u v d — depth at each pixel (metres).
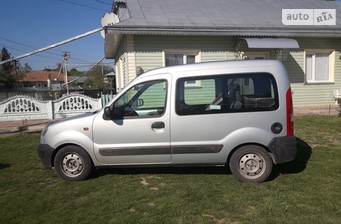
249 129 4.91
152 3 15.26
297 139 7.89
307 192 4.49
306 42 13.95
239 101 4.94
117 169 5.79
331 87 14.42
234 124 4.93
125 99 5.18
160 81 5.09
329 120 10.70
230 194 4.47
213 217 3.80
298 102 14.20
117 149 5.07
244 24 13.02
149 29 11.77
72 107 12.60
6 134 9.80
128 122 5.05
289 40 12.76
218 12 14.61
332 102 14.47
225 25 12.67
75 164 5.23
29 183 5.18
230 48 13.27
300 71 14.07
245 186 4.79
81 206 4.20
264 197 4.35
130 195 4.51
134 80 5.18
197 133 4.97
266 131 4.90
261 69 4.96
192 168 5.74
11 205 4.28
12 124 11.10
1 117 12.09
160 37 12.55
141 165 5.15
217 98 4.98
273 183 4.88
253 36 12.88
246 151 4.95
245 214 3.85
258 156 4.95
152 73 5.16
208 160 5.04
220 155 5.00
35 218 3.88
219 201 4.23
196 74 5.01
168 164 5.11
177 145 4.99
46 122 11.45
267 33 12.73
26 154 7.14
